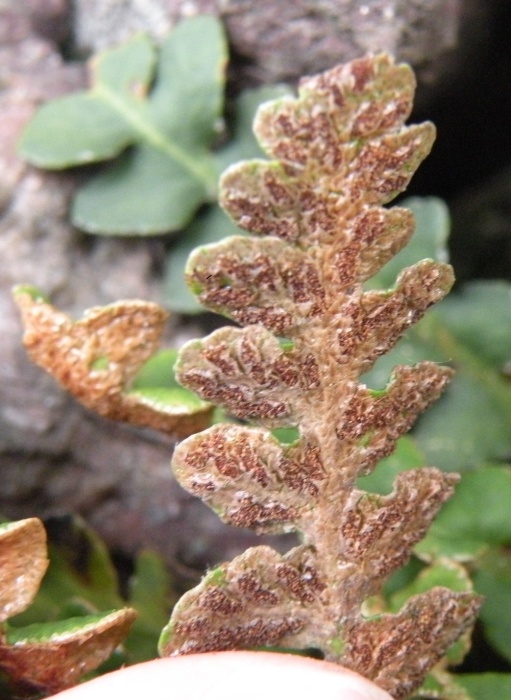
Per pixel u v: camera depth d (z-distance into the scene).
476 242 0.16
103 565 0.10
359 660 0.08
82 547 0.10
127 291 0.13
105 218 0.13
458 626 0.08
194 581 0.12
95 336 0.08
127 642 0.10
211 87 0.13
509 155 0.16
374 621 0.08
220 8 0.13
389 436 0.08
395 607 0.10
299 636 0.08
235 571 0.08
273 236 0.07
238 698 0.07
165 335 0.13
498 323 0.12
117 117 0.13
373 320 0.07
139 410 0.09
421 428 0.12
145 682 0.08
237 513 0.08
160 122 0.13
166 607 0.11
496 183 0.16
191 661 0.08
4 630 0.08
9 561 0.07
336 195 0.07
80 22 0.15
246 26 0.13
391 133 0.07
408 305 0.08
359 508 0.08
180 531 0.13
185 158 0.13
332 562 0.08
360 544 0.08
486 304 0.13
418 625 0.08
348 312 0.07
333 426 0.08
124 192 0.13
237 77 0.14
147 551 0.11
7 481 0.13
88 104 0.13
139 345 0.09
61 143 0.13
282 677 0.08
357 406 0.08
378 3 0.12
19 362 0.13
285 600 0.08
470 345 0.12
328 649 0.08
